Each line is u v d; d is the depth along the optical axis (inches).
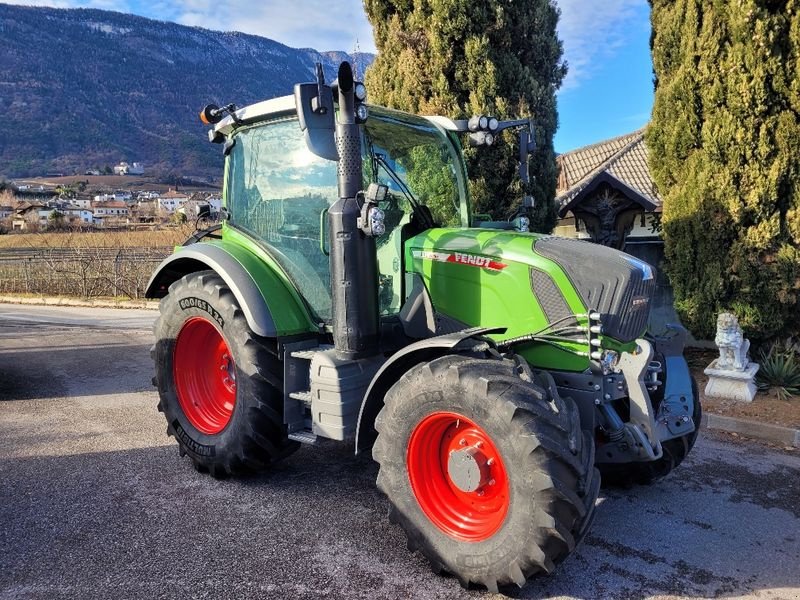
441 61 281.1
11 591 111.7
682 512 145.9
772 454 183.8
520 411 103.4
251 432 150.1
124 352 355.9
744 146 229.8
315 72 123.2
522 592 111.6
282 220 157.9
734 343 224.1
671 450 151.8
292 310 152.6
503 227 183.0
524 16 284.5
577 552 126.6
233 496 152.4
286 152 156.7
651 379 139.3
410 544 119.2
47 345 381.4
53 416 223.8
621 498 154.0
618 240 342.0
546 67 299.9
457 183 174.2
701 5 237.0
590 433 115.7
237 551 125.3
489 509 114.0
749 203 233.3
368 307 133.3
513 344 131.4
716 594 111.9
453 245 139.2
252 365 149.5
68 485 159.3
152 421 217.0
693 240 251.0
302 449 186.5
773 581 116.3
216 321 158.1
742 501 152.0
